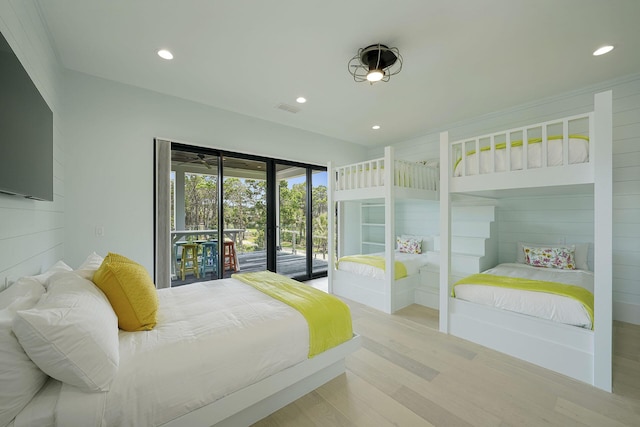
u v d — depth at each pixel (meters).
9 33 1.37
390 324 2.86
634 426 1.46
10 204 1.37
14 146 1.22
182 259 3.65
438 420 1.50
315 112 3.90
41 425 0.92
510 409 1.59
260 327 1.53
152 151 3.21
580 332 1.89
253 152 4.06
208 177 3.81
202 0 1.82
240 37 2.23
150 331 1.42
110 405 1.02
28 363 0.94
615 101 2.96
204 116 3.60
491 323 2.33
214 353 1.30
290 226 4.73
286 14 1.96
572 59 2.56
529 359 2.11
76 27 2.08
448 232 2.64
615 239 2.99
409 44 2.32
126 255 3.03
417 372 1.97
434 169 4.08
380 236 5.86
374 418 1.52
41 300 1.15
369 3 1.86
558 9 1.91
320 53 2.46
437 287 3.57
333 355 1.80
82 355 0.99
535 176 2.14
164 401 1.13
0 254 1.25
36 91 1.51
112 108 2.95
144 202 3.14
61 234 2.56
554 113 3.41
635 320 2.86
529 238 3.75
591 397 1.70
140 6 1.87
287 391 1.64
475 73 2.81
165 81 2.97
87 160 2.80
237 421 1.44
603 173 1.80
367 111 3.87
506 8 1.90
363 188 3.58
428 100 3.49
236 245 4.14
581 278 2.77
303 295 2.05
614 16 1.98
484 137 2.44
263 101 3.51
